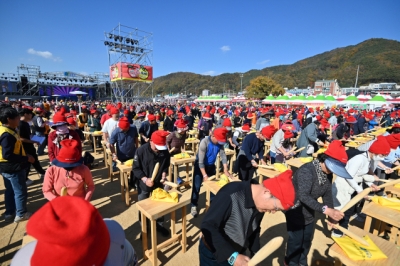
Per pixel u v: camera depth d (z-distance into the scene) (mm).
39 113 7668
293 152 5379
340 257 2006
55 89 40188
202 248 1784
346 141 8211
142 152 3135
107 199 4703
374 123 14188
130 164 4434
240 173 4508
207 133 8547
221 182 3598
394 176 6656
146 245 2945
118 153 4832
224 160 4023
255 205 1613
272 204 1495
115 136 4703
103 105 27984
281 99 27641
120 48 27500
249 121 11477
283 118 15914
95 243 755
